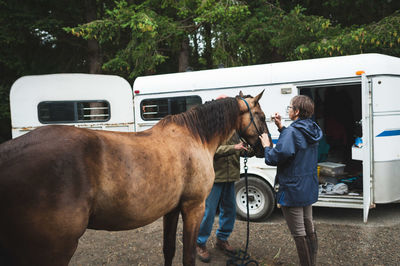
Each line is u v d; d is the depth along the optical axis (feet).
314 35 24.02
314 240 8.43
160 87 16.43
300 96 8.08
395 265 9.62
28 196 4.65
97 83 17.16
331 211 15.92
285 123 14.19
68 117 16.93
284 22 24.12
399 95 13.34
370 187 13.07
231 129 8.63
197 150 7.36
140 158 5.93
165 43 26.12
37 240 4.78
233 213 10.61
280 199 7.95
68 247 5.04
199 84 15.64
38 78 16.67
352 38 20.54
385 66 12.80
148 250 11.23
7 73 26.86
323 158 17.42
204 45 26.40
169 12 24.80
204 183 7.38
